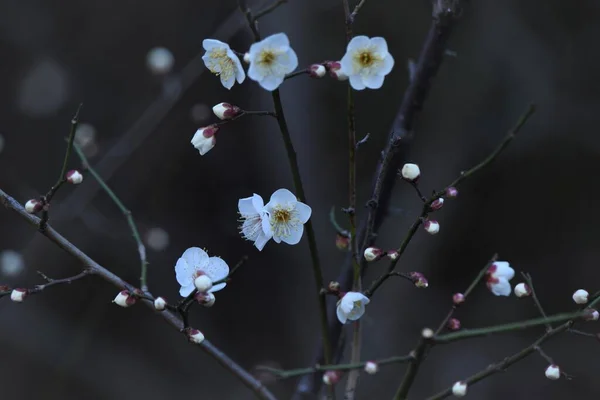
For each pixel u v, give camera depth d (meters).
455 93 2.38
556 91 2.41
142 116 2.38
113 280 1.34
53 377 2.34
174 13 2.48
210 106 2.44
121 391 2.44
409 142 1.44
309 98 2.29
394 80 2.34
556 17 2.38
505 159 2.46
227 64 1.32
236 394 2.47
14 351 2.34
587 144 2.43
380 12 2.29
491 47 2.36
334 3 2.19
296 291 2.46
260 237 1.33
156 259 2.43
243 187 2.46
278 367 2.35
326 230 2.29
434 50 1.44
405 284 2.43
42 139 2.49
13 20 2.46
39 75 2.47
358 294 1.32
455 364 2.50
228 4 2.44
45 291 2.43
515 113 2.38
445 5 1.43
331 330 1.41
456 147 2.41
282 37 1.29
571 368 2.49
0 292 1.33
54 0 2.49
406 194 2.36
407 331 2.40
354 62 1.31
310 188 2.29
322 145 2.34
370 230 1.36
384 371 2.36
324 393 1.44
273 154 2.32
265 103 2.29
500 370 1.32
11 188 2.40
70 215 2.11
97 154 2.40
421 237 2.44
